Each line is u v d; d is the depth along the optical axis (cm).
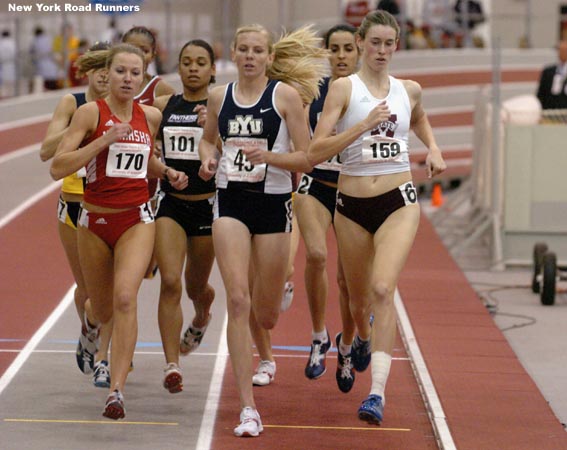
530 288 3675
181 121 2152
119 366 1898
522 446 1873
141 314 2992
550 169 4025
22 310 3006
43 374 2352
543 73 4584
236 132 1920
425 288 3469
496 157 4122
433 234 4631
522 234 4062
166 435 1916
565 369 2603
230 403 2142
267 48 1912
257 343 2289
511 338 2939
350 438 1927
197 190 2127
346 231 1977
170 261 2081
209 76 2170
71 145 1928
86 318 2203
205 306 2270
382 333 1872
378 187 1941
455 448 1847
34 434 1906
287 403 2152
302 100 2134
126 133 1884
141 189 1973
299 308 3089
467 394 2228
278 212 1936
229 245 1903
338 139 1855
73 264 2214
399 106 1944
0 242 4028
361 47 1958
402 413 2105
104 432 1928
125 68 1927
